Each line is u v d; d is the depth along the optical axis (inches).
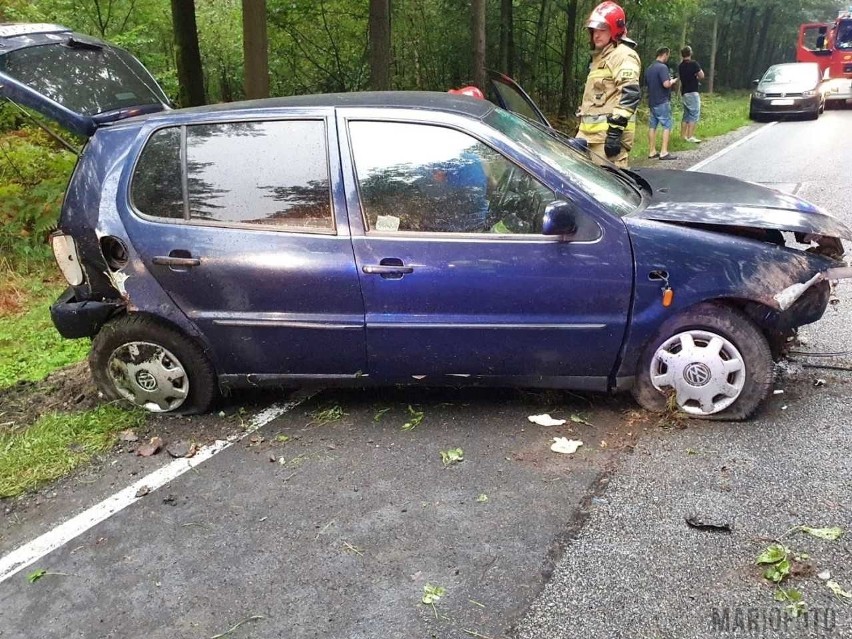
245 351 149.0
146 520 124.0
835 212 283.9
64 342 217.2
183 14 375.9
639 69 264.5
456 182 137.6
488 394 160.9
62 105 149.1
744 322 135.6
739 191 153.0
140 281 147.9
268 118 142.9
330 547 113.0
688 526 111.3
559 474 128.6
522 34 796.6
